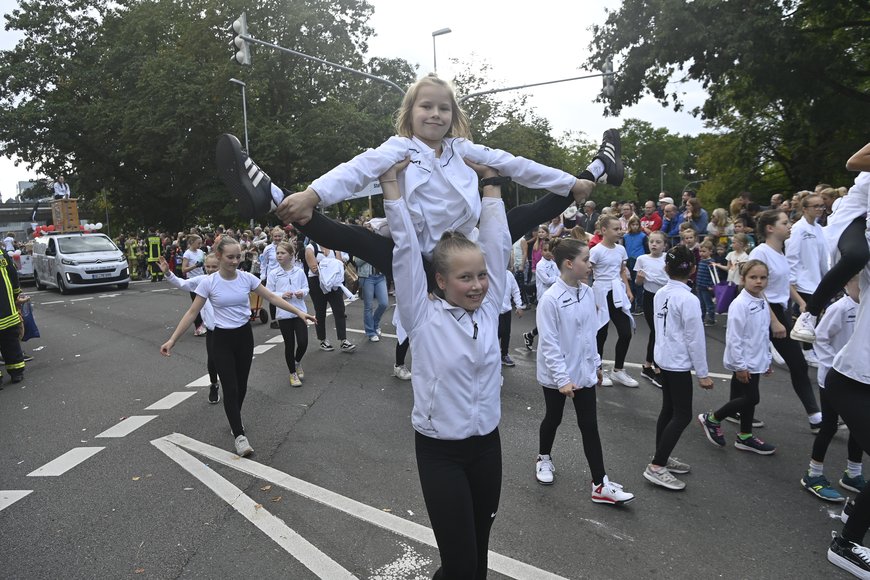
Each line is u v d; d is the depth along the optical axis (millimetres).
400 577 2990
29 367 8391
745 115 23062
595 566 3062
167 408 6016
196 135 29891
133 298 16141
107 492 4055
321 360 7969
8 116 30828
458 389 2088
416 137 2154
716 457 4453
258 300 10922
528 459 4488
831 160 20516
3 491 4121
